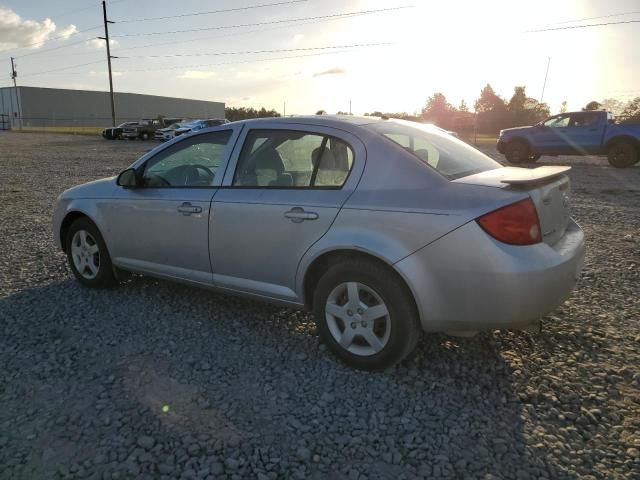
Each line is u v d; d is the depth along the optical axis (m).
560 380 3.22
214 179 3.92
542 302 2.90
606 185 12.30
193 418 2.82
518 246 2.86
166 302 4.52
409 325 3.11
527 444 2.62
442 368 3.37
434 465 2.46
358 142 3.36
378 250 3.06
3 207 9.52
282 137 3.68
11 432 2.70
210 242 3.87
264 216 3.54
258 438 2.66
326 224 3.27
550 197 3.20
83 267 4.87
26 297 4.66
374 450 2.57
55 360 3.47
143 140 38.81
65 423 2.77
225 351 3.61
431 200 3.00
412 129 3.75
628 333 3.89
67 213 4.84
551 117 17.72
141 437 2.65
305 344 3.72
